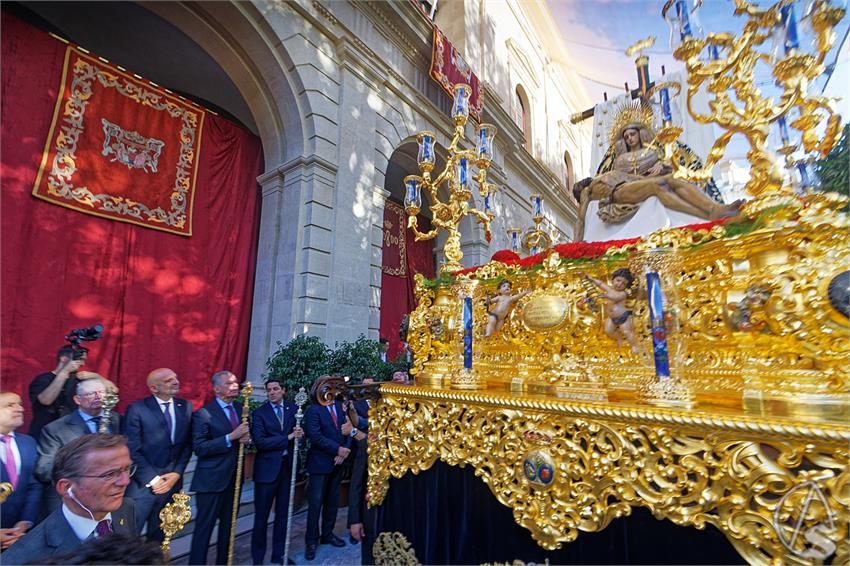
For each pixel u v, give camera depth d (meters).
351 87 7.14
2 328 3.94
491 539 1.70
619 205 2.58
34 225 4.25
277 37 6.09
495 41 12.43
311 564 3.40
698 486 1.16
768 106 1.61
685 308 1.58
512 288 2.19
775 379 1.22
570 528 1.41
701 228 1.56
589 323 1.79
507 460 1.61
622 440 1.31
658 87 2.25
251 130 8.14
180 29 5.89
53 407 2.99
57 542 1.43
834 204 1.23
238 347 6.28
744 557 1.07
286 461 3.60
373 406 2.30
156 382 3.10
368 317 6.81
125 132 5.15
